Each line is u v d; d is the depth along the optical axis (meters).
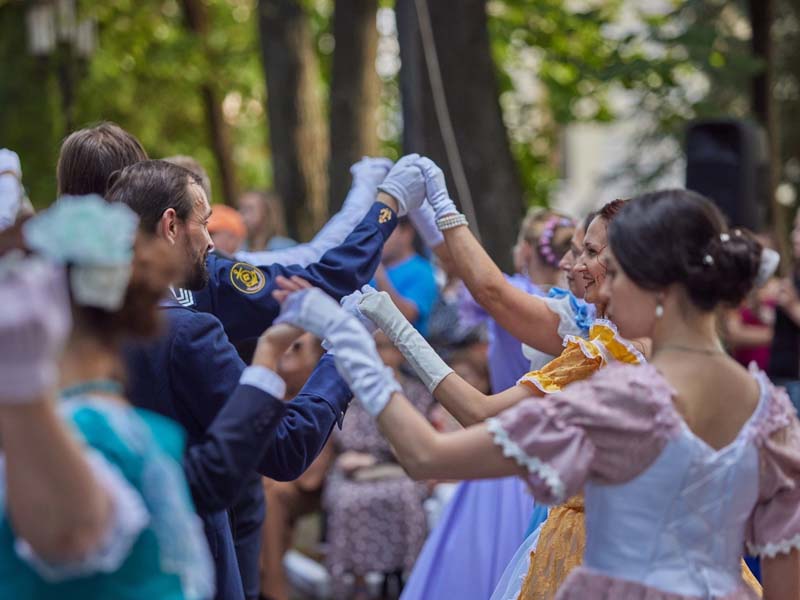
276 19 11.42
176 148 16.03
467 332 6.32
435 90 7.26
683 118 12.07
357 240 3.46
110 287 2.07
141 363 2.90
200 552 2.15
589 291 3.28
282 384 2.51
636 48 9.98
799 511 2.60
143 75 15.05
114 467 2.08
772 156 10.68
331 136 10.63
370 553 6.23
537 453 2.40
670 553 2.43
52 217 2.05
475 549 4.65
